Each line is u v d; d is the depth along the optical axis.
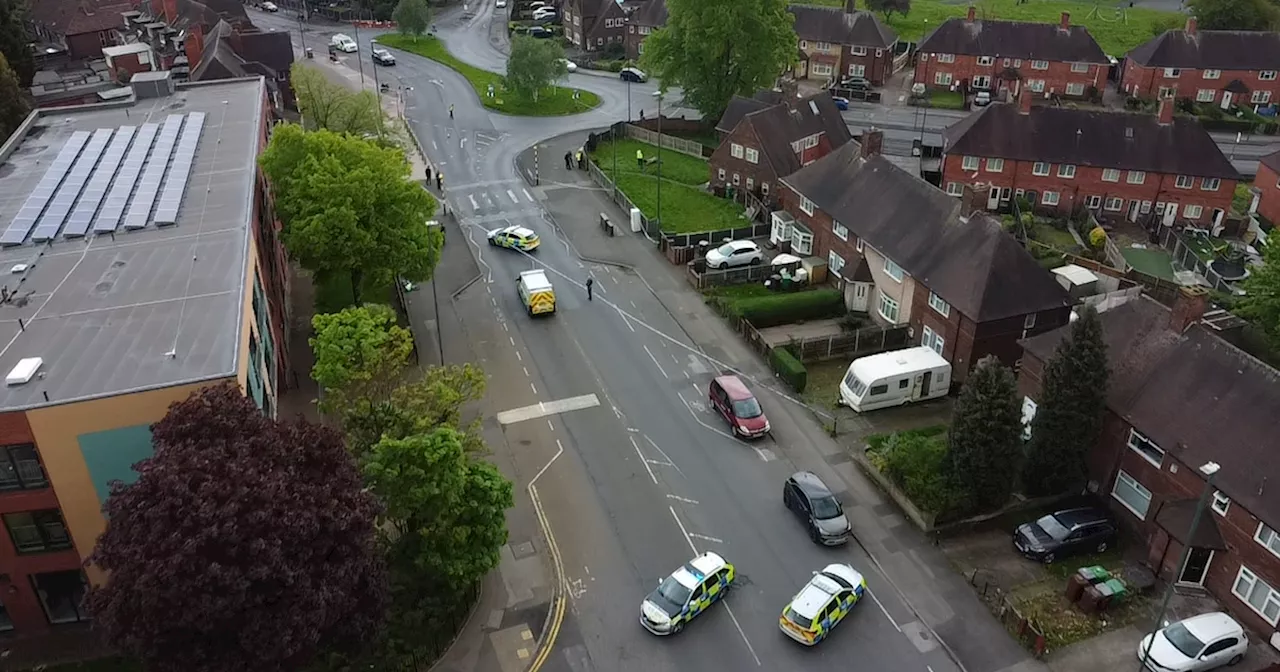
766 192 82.19
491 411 53.41
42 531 36.06
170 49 105.56
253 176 56.03
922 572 42.06
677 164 94.25
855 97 118.62
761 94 95.31
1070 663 37.31
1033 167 83.44
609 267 71.38
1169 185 80.56
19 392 33.84
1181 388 43.00
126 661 36.44
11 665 36.47
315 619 29.58
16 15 99.25
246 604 28.67
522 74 109.00
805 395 55.41
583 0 136.75
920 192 61.75
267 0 172.25
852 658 37.62
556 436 51.34
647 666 37.16
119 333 38.00
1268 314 57.12
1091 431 44.12
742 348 60.22
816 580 39.75
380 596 33.44
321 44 141.88
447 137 101.38
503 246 74.06
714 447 50.66
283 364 55.75
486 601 40.34
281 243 64.50
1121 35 146.00
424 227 59.97
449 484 37.03
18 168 59.00
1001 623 39.31
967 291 53.97
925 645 38.25
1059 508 45.69
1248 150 101.00
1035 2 172.38
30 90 95.19
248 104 72.56
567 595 40.69
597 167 89.38
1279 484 37.75
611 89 121.69
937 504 43.78
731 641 38.41
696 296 66.88
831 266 68.19
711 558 40.88
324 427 34.56
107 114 70.44
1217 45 112.31
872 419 53.16
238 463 30.25
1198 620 37.53
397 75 125.31
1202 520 40.12
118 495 29.72
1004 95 109.00
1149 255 76.62
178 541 28.08
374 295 65.44
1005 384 42.53
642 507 46.06
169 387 33.94
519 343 60.47
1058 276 65.88
